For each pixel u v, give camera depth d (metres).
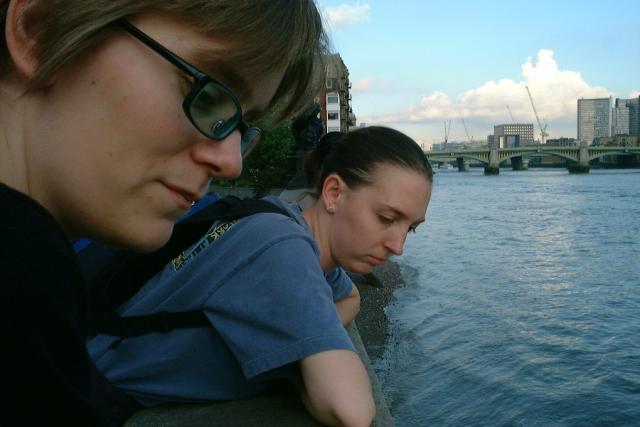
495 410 5.42
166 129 0.76
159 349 1.61
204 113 0.78
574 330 8.80
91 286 1.64
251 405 1.66
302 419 1.57
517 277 13.41
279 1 0.84
